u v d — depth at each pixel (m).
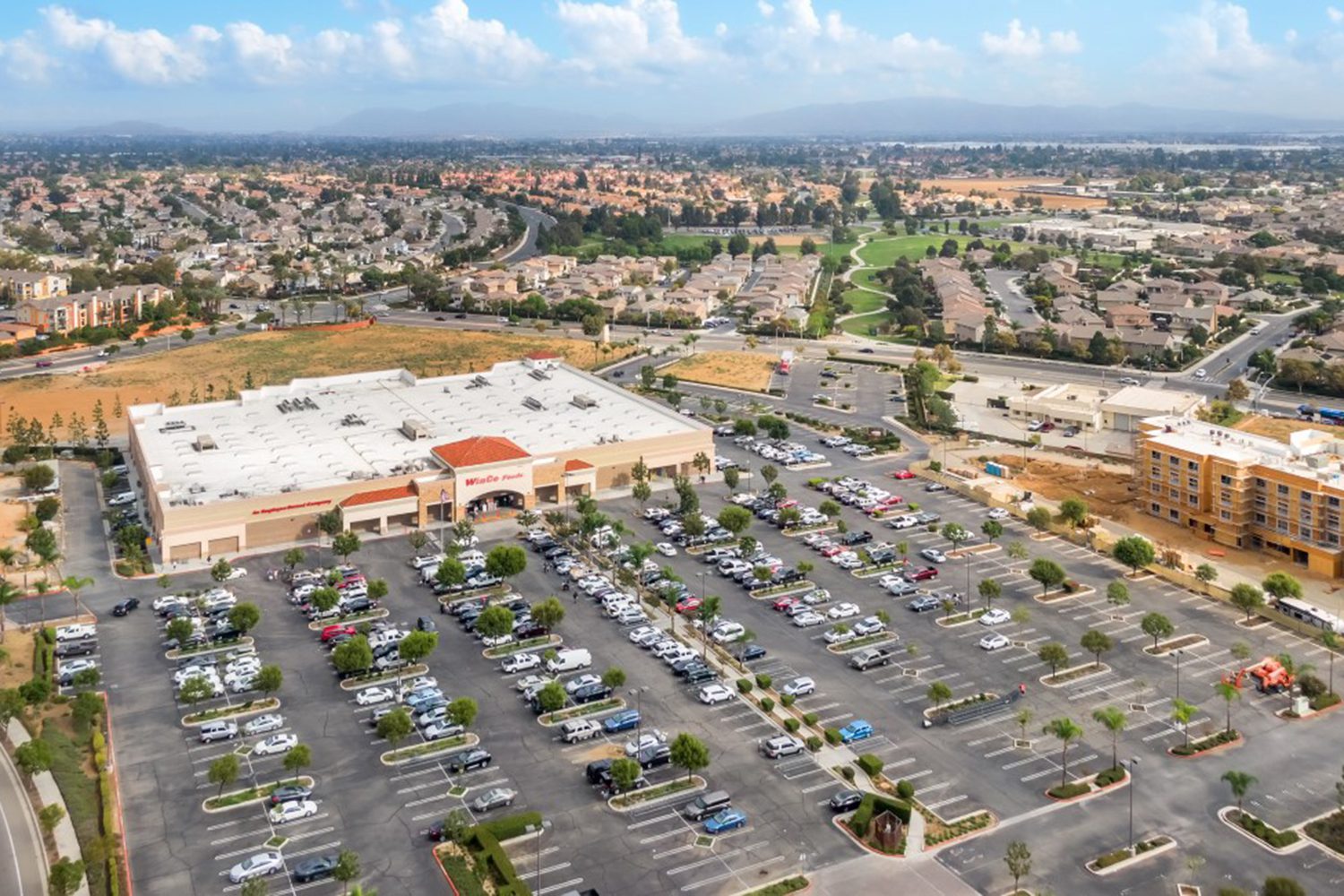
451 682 122.00
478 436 192.25
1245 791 99.19
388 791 100.25
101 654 127.81
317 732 110.50
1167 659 127.38
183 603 140.62
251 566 155.62
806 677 121.44
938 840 93.19
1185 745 107.62
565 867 89.50
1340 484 156.00
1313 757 106.06
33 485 184.88
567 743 109.00
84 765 103.75
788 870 89.31
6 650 127.31
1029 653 129.25
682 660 124.94
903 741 109.62
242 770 103.38
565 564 154.00
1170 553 153.75
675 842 93.00
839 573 155.25
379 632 132.12
